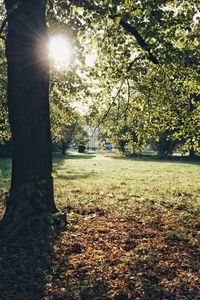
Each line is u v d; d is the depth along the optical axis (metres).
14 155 9.75
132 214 13.03
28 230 9.02
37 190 9.09
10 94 9.69
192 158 62.28
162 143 63.81
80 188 20.91
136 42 11.27
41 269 7.52
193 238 9.88
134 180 26.36
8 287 6.71
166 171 35.41
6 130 20.28
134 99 13.57
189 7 10.23
